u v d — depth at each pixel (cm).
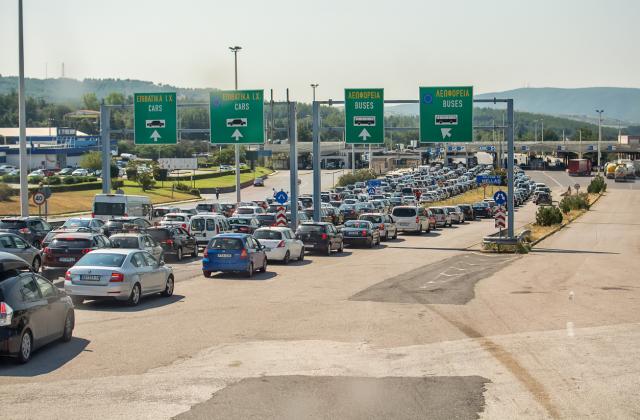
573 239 5081
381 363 1366
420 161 19300
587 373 1289
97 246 2755
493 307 2073
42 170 11456
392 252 4109
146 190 9600
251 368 1323
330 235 3938
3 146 13788
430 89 4350
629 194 11325
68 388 1177
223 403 1093
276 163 17088
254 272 3034
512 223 4191
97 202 4450
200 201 9312
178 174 11925
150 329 1719
